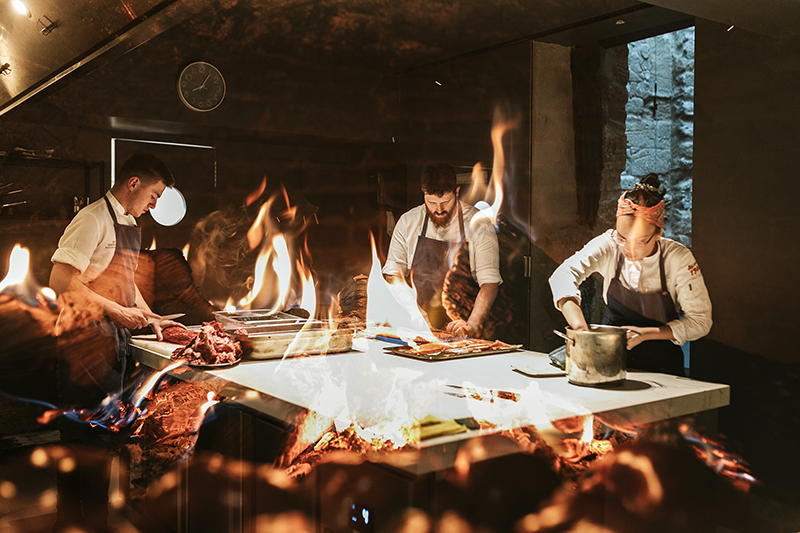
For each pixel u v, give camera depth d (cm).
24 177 358
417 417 123
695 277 226
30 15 130
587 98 376
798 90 226
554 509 128
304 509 139
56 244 371
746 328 244
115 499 265
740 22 200
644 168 442
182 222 408
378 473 118
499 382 157
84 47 137
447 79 432
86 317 263
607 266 251
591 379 150
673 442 147
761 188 239
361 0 318
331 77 451
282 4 328
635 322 247
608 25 340
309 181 461
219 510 175
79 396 261
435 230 352
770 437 236
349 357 197
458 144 425
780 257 233
